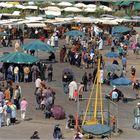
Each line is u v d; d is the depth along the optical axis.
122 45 85.00
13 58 60.41
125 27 100.06
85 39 90.06
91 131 38.34
